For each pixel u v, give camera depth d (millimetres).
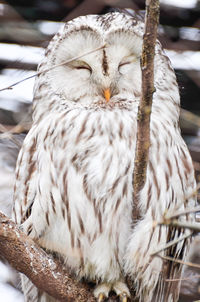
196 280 12914
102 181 10516
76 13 13680
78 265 10797
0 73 13797
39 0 13602
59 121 11000
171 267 11133
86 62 11320
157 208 10484
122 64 11352
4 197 13227
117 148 10617
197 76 13711
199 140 14156
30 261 9875
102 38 11195
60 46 11523
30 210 11102
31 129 11461
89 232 10609
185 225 8055
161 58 11578
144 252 10523
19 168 11219
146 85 8820
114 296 10836
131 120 10930
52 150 10797
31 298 11320
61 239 10711
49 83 11609
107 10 13609
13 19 13719
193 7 13633
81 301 10336
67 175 10609
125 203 10523
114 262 10750
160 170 10586
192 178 10977
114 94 11250
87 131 10805
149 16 8445
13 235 9680
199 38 13773
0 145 13766
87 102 11305
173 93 11617
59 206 10594
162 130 10891
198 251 12648
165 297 11188
